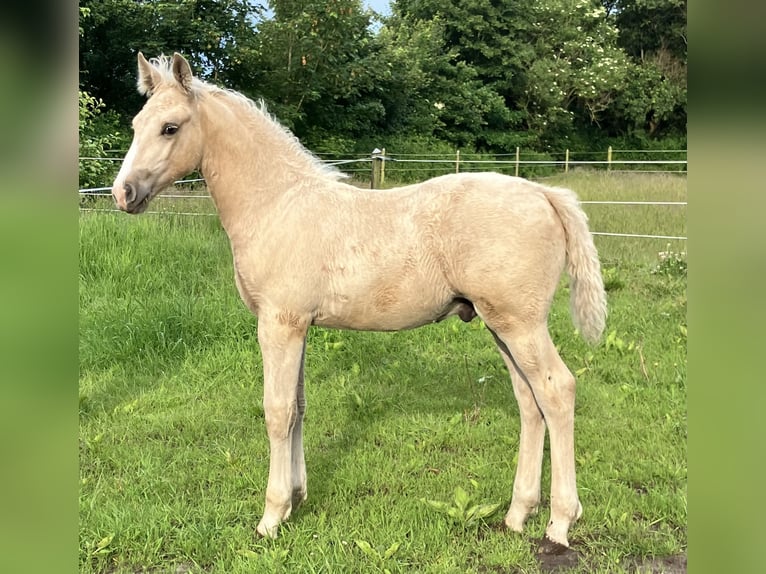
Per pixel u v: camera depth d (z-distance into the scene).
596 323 2.61
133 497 3.04
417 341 5.21
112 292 5.59
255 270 2.61
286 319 2.60
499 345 2.76
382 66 17.64
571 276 2.61
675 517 2.78
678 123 25.14
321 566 2.49
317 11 15.38
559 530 2.60
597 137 24.62
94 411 4.05
